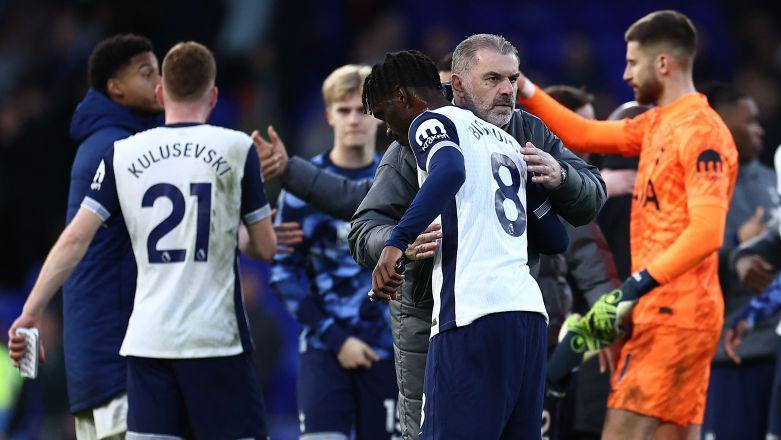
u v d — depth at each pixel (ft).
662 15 62.69
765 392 78.59
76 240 59.88
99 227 62.13
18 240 136.87
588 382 70.79
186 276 59.62
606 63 172.24
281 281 73.46
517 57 51.08
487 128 49.24
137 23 161.68
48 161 140.15
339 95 73.51
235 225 61.05
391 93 50.16
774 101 155.12
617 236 71.92
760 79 158.81
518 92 63.67
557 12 177.58
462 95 51.37
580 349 60.34
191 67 61.16
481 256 47.39
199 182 60.13
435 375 47.65
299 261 74.02
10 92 152.35
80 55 157.07
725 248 78.79
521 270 48.37
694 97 61.87
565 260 67.92
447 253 47.62
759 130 81.76
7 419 115.65
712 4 175.83
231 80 162.61
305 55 166.30
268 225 62.34
